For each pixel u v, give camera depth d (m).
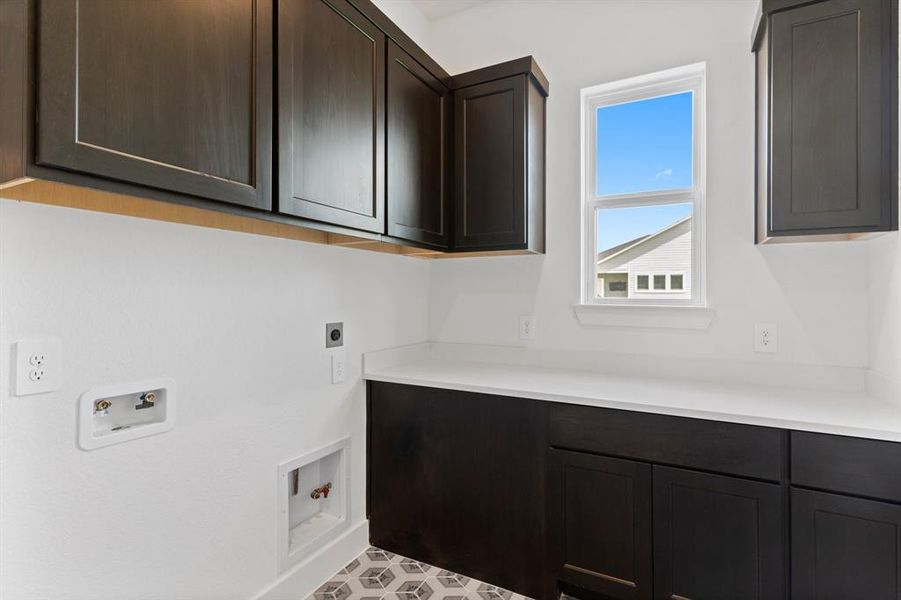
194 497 1.40
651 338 2.10
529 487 1.79
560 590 1.83
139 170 0.95
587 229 2.30
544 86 2.24
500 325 2.44
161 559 1.31
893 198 1.44
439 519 1.98
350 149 1.55
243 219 1.50
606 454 1.64
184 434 1.37
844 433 1.31
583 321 2.25
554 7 2.33
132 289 1.24
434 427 1.98
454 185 2.18
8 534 1.01
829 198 1.51
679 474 1.53
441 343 2.60
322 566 1.88
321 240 1.83
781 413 1.44
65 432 1.10
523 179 2.04
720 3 1.98
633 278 2.22
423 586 1.86
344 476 2.02
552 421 1.75
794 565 1.38
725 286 1.96
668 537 1.55
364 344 2.14
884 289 1.60
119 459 1.21
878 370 1.65
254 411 1.60
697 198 2.08
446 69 2.61
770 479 1.41
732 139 1.95
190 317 1.39
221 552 1.48
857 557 1.31
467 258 2.52
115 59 0.92
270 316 1.66
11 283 1.01
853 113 1.48
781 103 1.57
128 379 1.23
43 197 1.03
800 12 1.54
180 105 1.04
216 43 1.12
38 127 0.80
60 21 0.83
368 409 2.15
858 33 1.47
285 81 1.29
